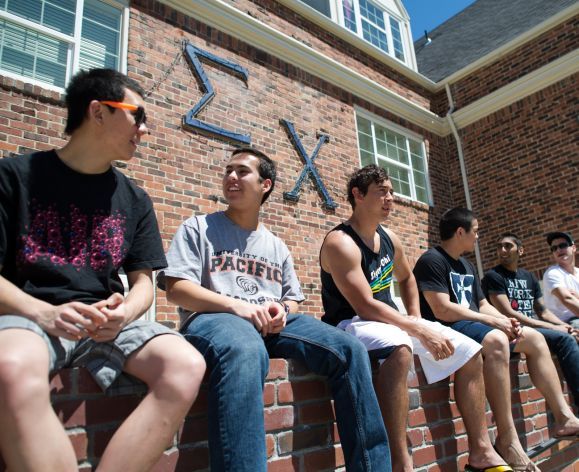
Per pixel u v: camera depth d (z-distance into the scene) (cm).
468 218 308
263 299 204
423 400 237
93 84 155
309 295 600
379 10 978
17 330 113
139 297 155
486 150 859
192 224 209
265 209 588
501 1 1177
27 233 140
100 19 514
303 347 188
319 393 195
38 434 98
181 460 147
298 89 685
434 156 902
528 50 825
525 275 421
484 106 864
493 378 245
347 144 732
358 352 181
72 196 154
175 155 513
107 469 113
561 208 737
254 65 635
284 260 229
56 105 439
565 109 758
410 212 799
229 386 144
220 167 550
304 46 690
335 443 195
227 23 612
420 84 934
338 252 234
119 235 161
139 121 158
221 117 572
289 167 633
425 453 226
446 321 284
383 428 174
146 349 131
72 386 128
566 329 364
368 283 243
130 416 121
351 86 774
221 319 165
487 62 879
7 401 98
